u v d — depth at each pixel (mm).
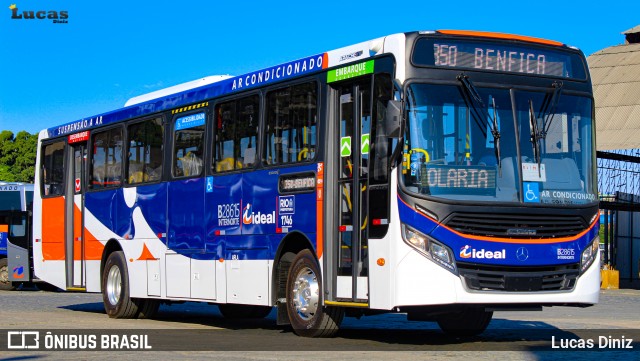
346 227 12984
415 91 12023
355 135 12875
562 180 12469
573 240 12367
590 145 12836
